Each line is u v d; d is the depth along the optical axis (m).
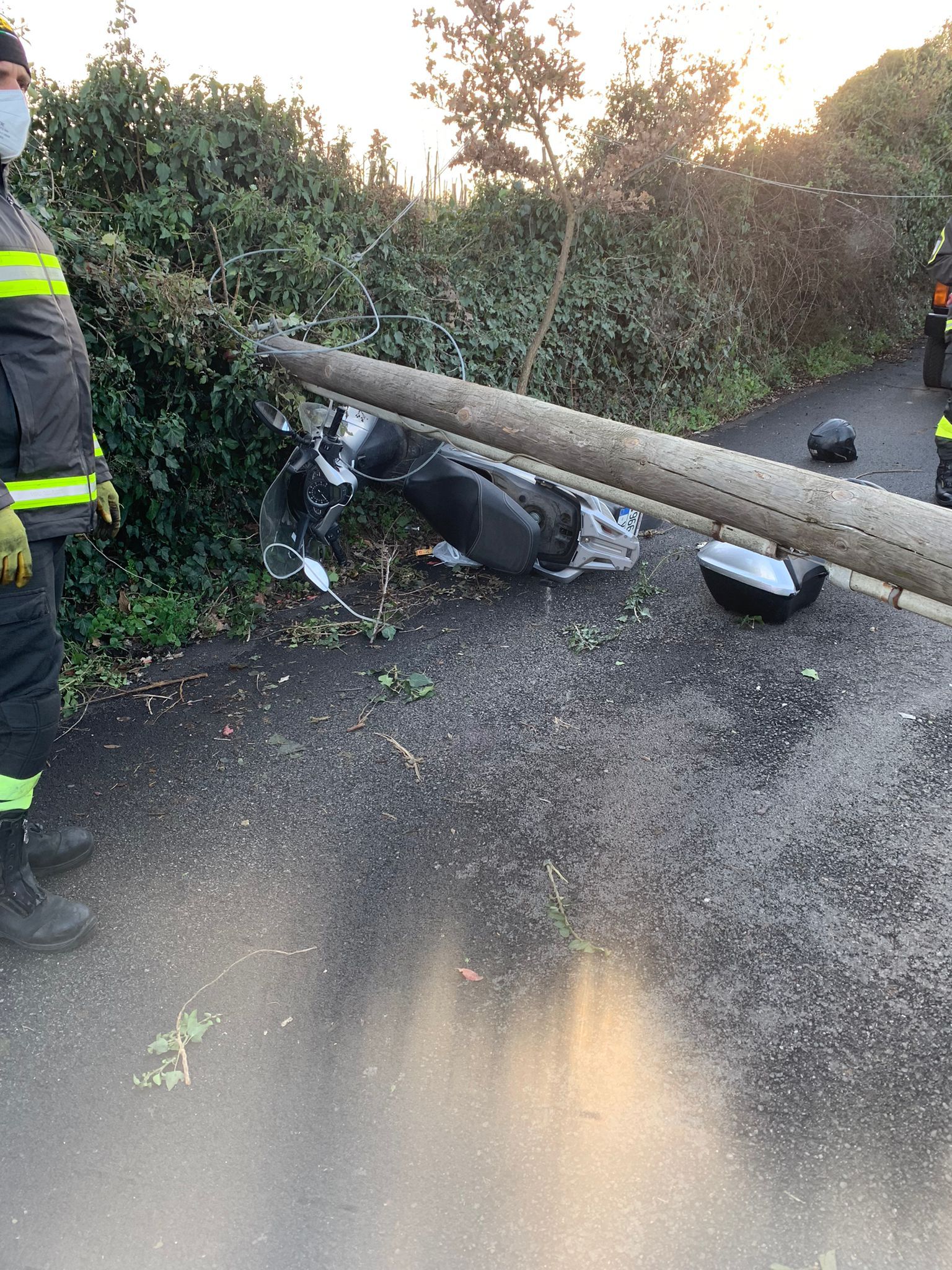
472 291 6.41
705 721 3.36
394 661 3.94
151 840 2.71
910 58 13.05
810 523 2.32
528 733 3.31
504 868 2.58
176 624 4.18
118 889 2.49
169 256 4.71
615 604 4.51
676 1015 2.05
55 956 2.25
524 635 4.18
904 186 11.76
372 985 2.14
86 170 4.66
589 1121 1.79
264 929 2.34
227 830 2.76
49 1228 1.60
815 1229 1.58
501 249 7.25
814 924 2.33
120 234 4.15
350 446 4.24
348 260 5.11
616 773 3.04
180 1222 1.60
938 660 3.79
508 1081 1.88
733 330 9.44
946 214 13.06
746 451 7.56
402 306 5.68
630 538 4.78
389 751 3.21
